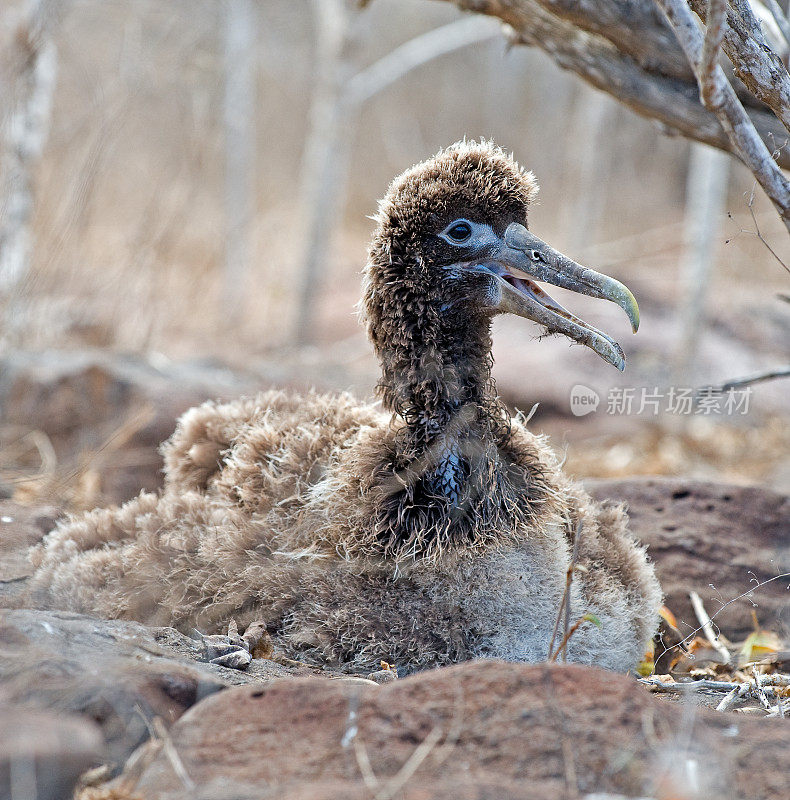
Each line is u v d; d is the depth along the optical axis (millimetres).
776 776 5258
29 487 13922
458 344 9055
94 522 9516
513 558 8406
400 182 9086
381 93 53000
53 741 5168
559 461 12219
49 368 16312
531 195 9352
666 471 19203
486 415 8883
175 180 25688
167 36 24844
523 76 55469
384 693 5793
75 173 20016
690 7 7898
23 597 8594
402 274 8914
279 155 46875
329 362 25375
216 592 8422
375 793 4863
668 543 11312
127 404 15320
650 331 24281
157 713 5922
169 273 26906
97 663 6230
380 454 8586
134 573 8586
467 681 5840
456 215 8797
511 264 8883
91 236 23516
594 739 5371
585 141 34312
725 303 27578
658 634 10430
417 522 8281
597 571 9047
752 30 7656
